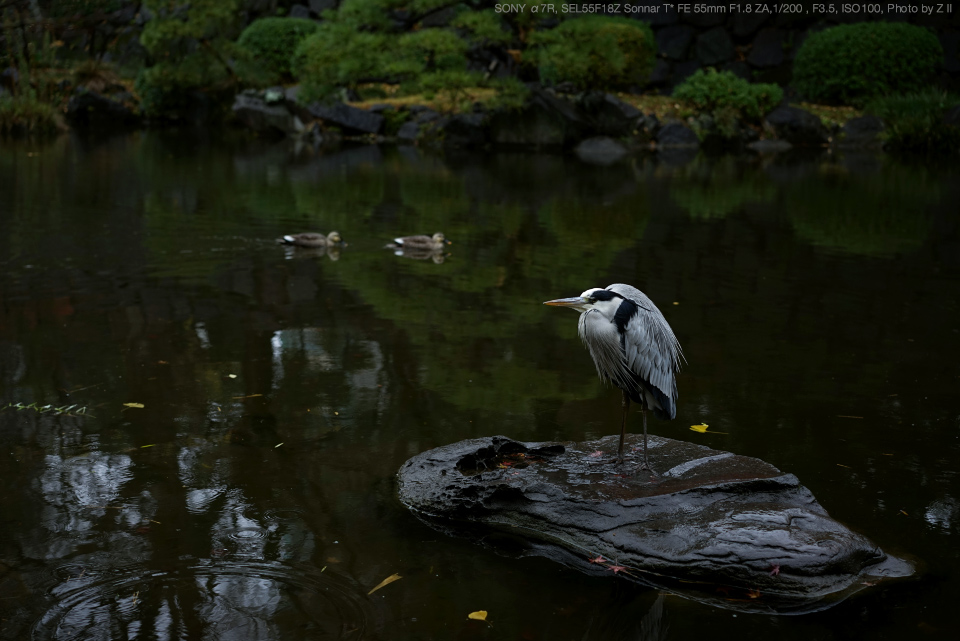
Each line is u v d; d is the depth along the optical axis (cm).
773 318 827
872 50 2439
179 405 592
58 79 2677
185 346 714
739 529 411
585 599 389
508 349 727
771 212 1419
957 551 427
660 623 372
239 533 434
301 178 1714
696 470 468
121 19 3006
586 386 645
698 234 1232
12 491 470
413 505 468
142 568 401
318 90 2280
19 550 412
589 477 463
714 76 2431
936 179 1827
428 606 380
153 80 2561
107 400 597
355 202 1462
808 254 1109
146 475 492
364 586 394
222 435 547
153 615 367
